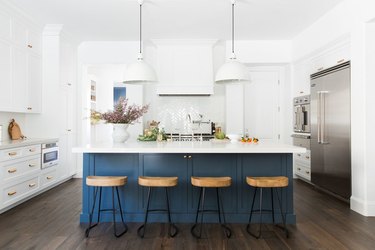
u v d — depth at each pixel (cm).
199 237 286
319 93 439
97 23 476
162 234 294
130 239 281
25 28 438
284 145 331
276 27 498
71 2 394
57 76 492
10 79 403
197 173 332
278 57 577
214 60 589
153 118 607
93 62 580
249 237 287
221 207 325
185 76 564
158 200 332
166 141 408
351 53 364
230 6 409
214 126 591
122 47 579
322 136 433
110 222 330
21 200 397
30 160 405
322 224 319
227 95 588
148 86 607
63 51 513
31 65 457
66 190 471
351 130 367
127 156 333
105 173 333
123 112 379
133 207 333
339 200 415
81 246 263
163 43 563
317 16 445
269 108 607
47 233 293
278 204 328
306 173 509
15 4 396
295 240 278
